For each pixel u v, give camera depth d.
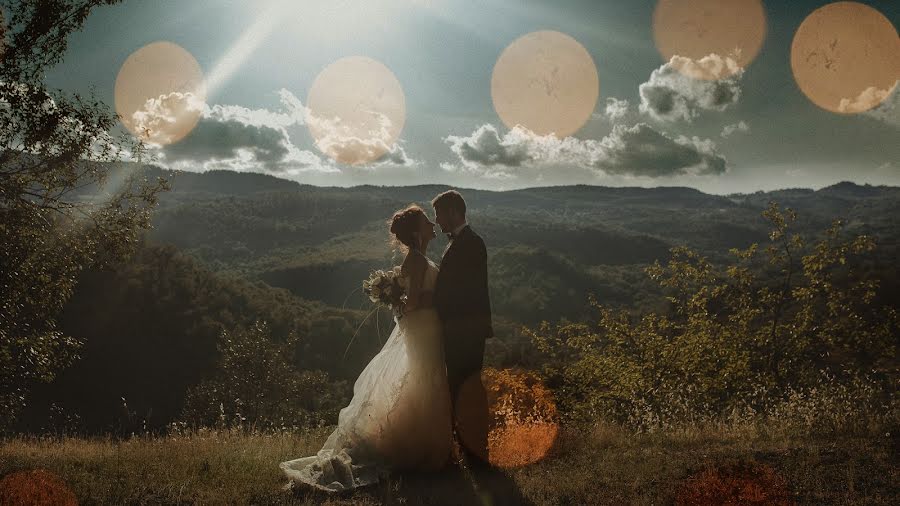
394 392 5.02
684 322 14.29
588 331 14.77
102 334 54.22
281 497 4.39
